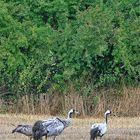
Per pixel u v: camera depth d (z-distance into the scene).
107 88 46.03
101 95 45.00
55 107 44.56
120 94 45.03
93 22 46.88
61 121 31.97
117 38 46.66
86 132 34.69
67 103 44.28
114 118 42.38
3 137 32.66
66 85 45.84
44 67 46.72
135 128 36.88
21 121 38.78
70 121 32.72
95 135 32.41
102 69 46.75
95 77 46.62
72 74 46.31
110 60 46.91
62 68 46.97
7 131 34.56
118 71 46.44
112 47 46.84
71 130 35.38
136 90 44.91
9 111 44.75
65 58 46.94
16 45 46.84
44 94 44.88
